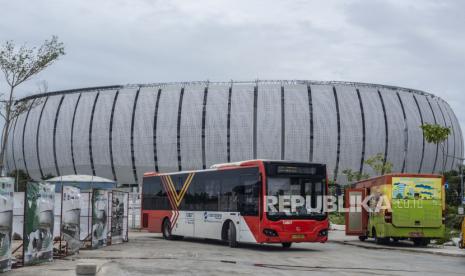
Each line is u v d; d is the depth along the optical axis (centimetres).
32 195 1555
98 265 1459
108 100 11475
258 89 10938
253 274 1459
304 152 10725
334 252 2308
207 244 2692
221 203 2566
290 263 1795
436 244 2789
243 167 2431
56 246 2198
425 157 11625
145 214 3272
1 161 3866
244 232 2370
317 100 10938
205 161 10806
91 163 11412
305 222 2298
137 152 11112
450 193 6794
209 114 10838
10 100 3866
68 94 12025
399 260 1981
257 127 10688
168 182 3064
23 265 1521
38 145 12044
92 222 2217
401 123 11312
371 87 11475
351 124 10944
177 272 1471
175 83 11325
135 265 1628
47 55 3828
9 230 1388
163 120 11025
